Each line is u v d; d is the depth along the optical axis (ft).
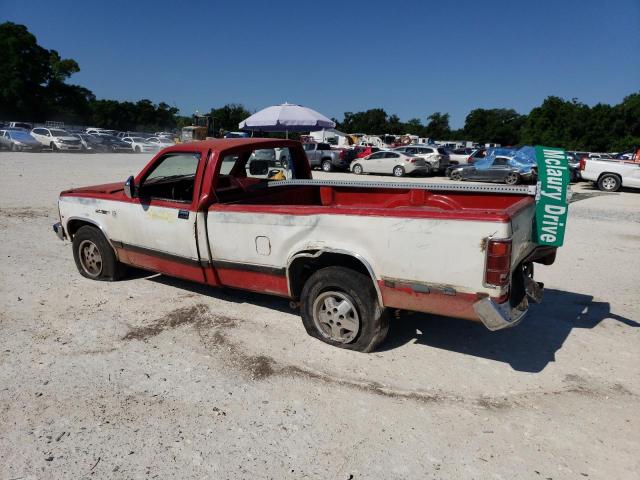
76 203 19.27
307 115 58.80
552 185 13.46
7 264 21.47
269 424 10.53
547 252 15.14
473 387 12.16
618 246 28.17
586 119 239.09
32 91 276.41
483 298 11.30
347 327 13.70
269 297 18.03
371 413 10.98
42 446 9.69
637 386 12.34
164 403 11.22
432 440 10.11
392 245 12.27
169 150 16.67
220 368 12.82
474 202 16.31
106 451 9.59
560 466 9.39
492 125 368.68
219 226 15.23
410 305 12.49
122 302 17.26
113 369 12.66
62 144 113.70
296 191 19.11
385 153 87.25
